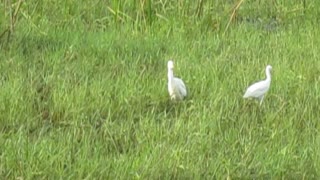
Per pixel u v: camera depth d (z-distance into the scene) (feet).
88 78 47.03
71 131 40.98
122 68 48.75
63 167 37.60
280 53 51.98
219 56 51.06
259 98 44.11
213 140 40.40
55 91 44.70
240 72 48.44
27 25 54.90
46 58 49.57
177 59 50.37
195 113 43.01
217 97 44.52
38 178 36.81
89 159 38.29
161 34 55.06
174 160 38.09
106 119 42.39
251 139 40.73
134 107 43.75
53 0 58.90
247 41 54.13
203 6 59.31
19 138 39.75
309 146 40.22
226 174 37.60
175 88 43.73
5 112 42.52
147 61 50.08
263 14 60.29
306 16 59.62
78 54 50.55
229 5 60.59
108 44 52.24
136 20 56.39
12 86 44.93
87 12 58.34
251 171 38.14
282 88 46.29
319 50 52.60
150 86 45.78
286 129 41.96
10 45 51.19
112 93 45.09
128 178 36.99
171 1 59.47
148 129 41.24
